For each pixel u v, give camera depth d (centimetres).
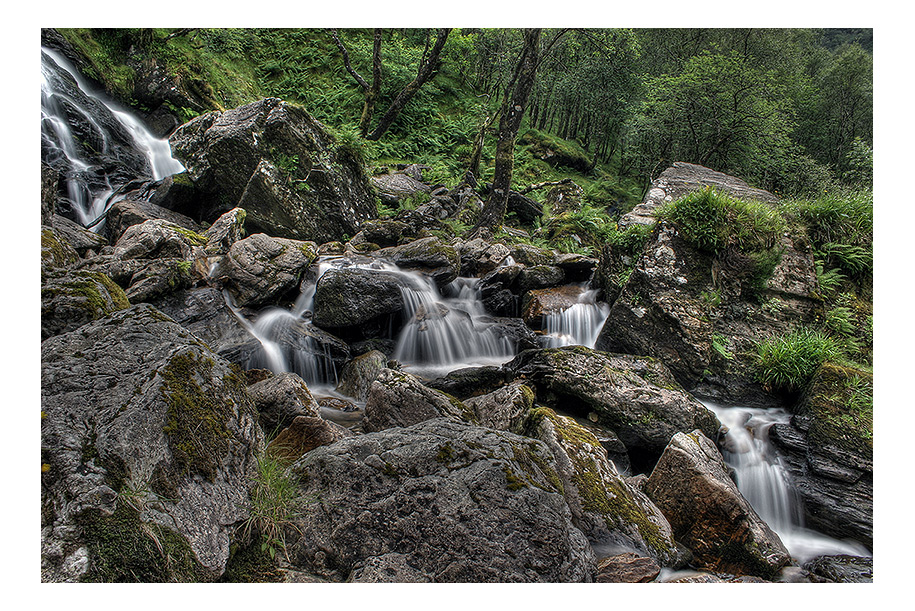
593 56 2378
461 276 1116
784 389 732
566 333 928
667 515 504
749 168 2039
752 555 468
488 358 896
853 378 652
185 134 1225
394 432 412
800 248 845
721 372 752
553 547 347
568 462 472
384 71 2408
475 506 353
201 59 1939
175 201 1165
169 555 294
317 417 512
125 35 1734
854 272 857
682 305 773
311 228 1169
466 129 2430
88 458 311
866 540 549
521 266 1042
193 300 734
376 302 847
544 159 2484
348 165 1276
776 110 1947
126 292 696
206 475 336
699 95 1962
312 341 792
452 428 419
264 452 397
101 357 372
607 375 672
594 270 1062
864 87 2572
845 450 596
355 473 372
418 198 1622
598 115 2725
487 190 1880
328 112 2219
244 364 704
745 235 790
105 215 1078
